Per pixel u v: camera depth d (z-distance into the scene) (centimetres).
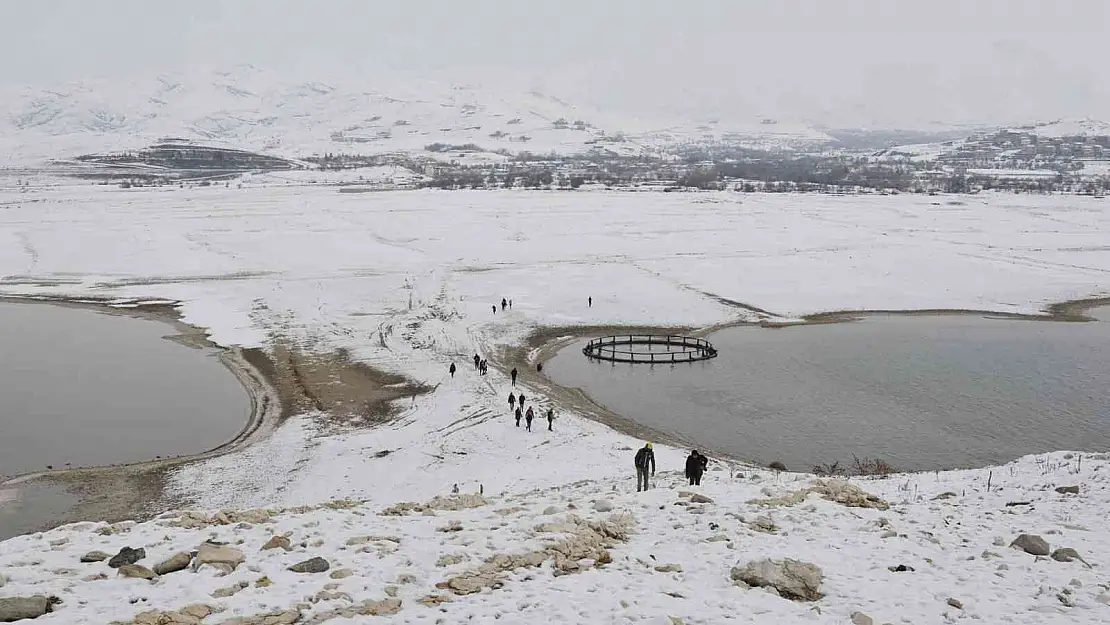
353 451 3744
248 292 8006
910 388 5212
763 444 4103
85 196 19262
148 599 1044
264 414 4456
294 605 1041
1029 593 1162
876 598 1130
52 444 3950
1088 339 6694
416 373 5272
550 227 13000
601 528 1441
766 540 1398
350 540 1317
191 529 1391
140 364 5622
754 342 6588
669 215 14938
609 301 7738
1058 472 2211
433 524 1452
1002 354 6159
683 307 7625
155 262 9719
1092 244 11444
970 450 4041
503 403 4541
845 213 15675
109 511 3038
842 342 6581
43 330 6744
